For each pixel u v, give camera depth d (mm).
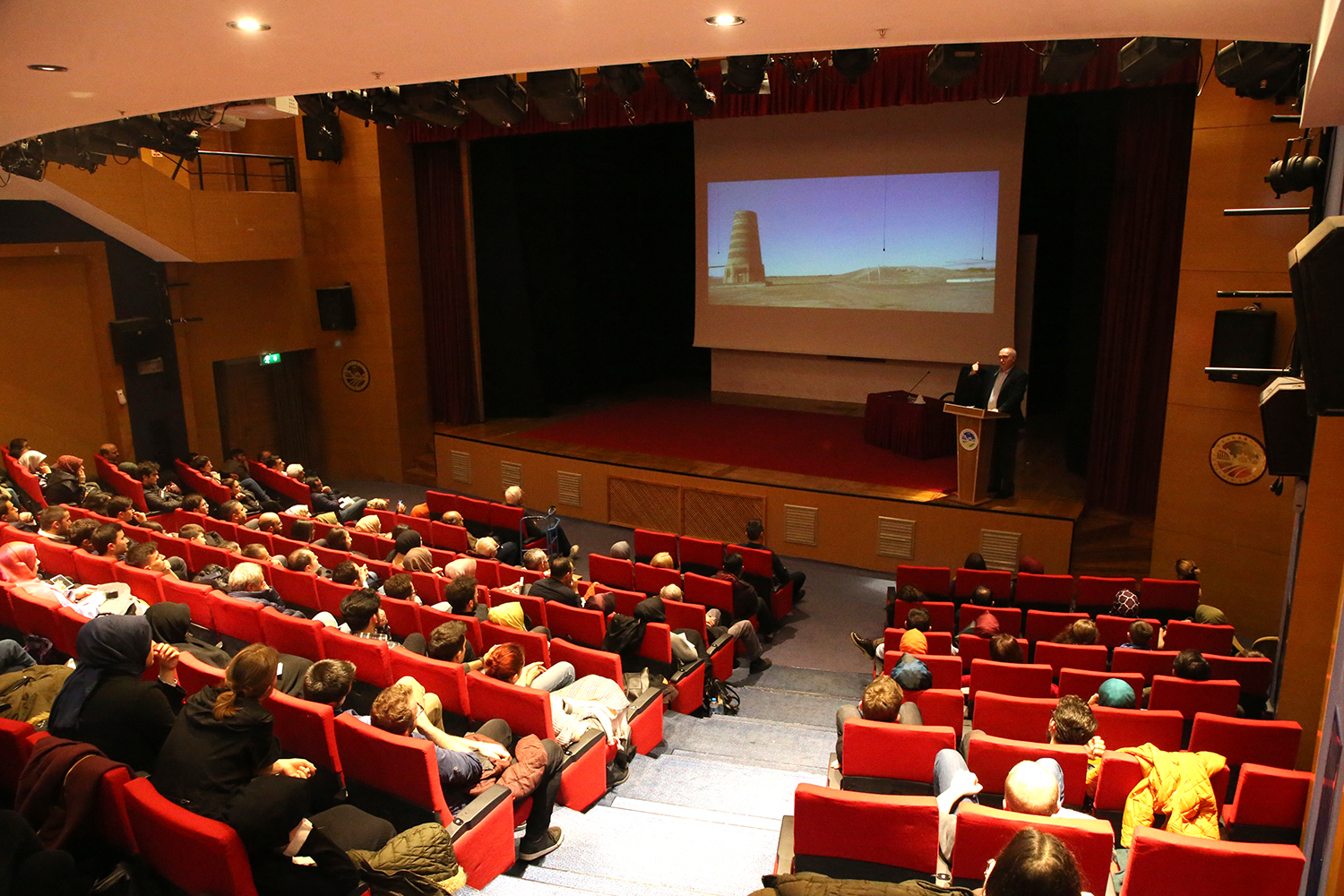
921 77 10695
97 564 6449
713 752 6246
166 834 2975
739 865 4293
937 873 3346
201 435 13719
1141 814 3828
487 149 14812
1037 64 9875
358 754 3920
